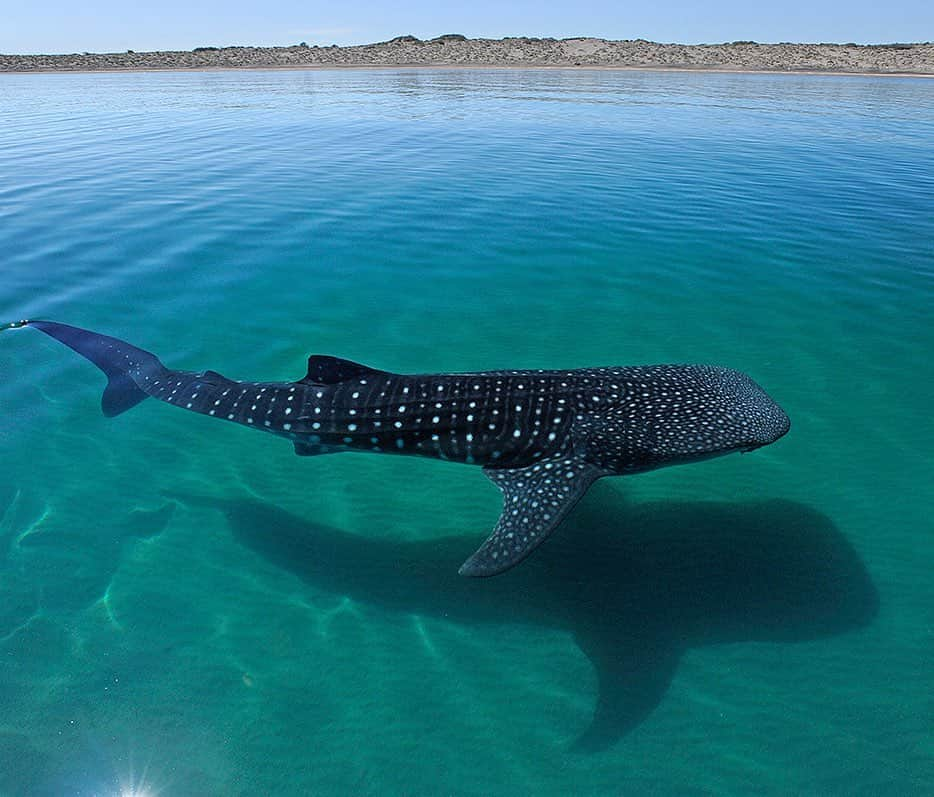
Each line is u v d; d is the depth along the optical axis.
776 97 47.91
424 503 7.70
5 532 7.07
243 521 7.38
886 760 4.95
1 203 17.41
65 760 5.03
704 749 5.08
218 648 5.93
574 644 5.93
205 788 4.88
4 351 10.34
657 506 7.44
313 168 22.14
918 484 7.61
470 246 14.96
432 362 10.35
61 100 44.25
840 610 6.14
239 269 13.55
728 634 5.95
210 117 35.06
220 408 6.91
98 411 9.11
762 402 6.24
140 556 6.88
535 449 6.05
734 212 17.31
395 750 5.13
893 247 14.68
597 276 13.37
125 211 16.95
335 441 6.47
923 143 27.73
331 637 6.04
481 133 29.64
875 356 10.25
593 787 4.86
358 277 13.31
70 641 5.94
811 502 7.43
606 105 41.56
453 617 6.23
